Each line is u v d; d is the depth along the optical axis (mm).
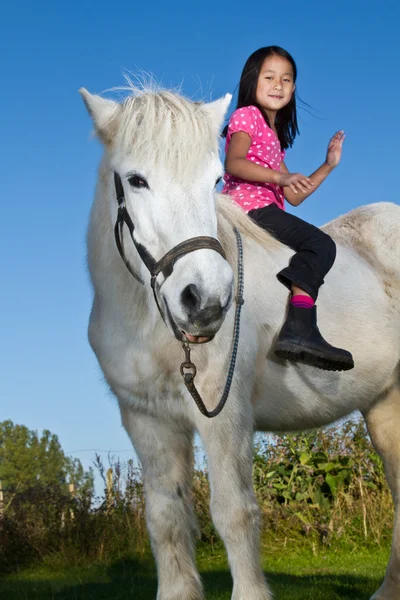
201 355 2838
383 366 3689
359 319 3531
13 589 5496
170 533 3082
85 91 2834
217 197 3176
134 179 2574
